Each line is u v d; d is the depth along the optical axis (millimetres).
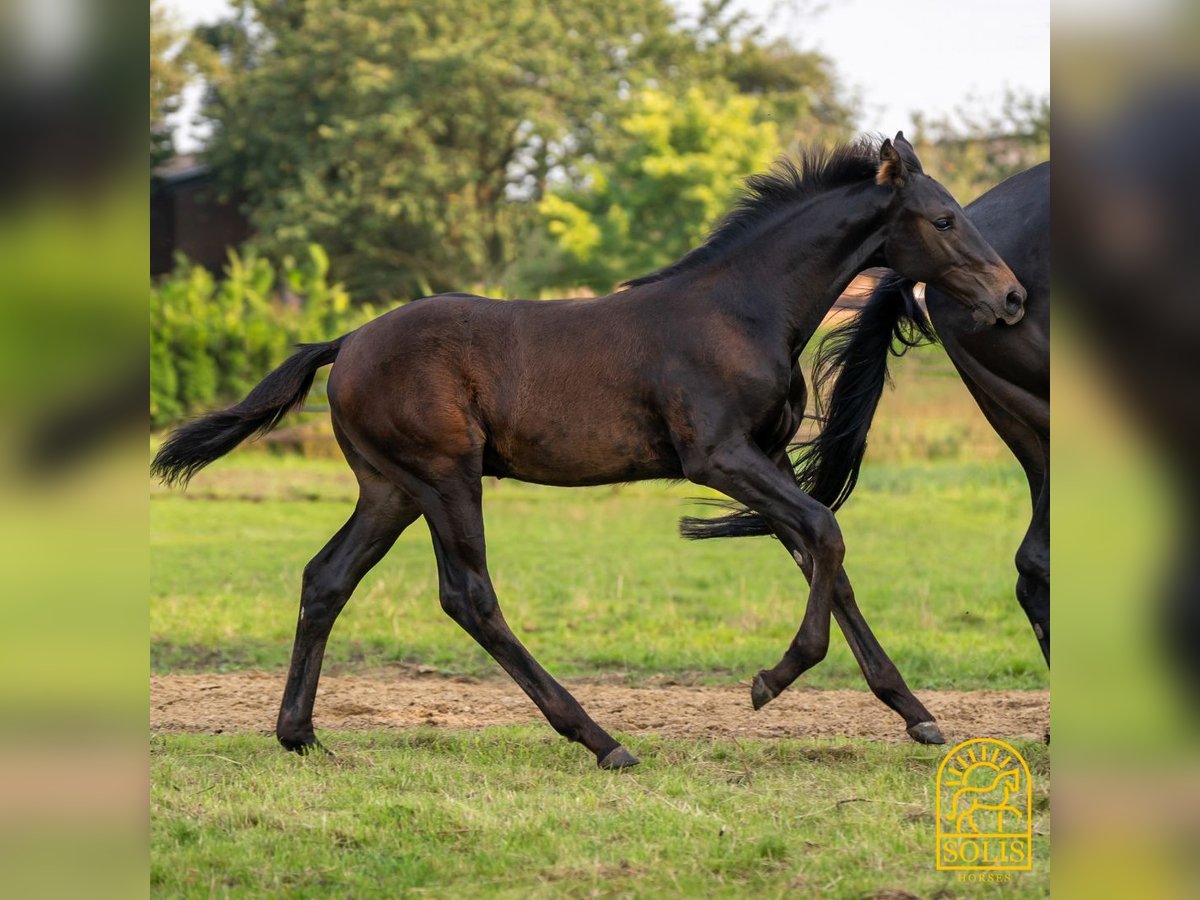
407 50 50500
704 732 9977
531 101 49531
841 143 9312
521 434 8984
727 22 59438
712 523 9805
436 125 49875
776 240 9008
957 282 8758
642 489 25875
